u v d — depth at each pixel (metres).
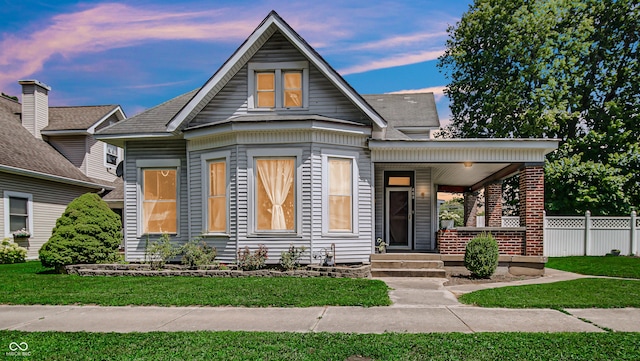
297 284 10.02
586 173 22.77
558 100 25.22
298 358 5.18
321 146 12.27
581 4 26.08
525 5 25.78
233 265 12.08
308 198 12.05
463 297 8.82
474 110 29.39
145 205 13.99
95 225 12.94
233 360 5.12
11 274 12.19
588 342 5.79
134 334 6.29
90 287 9.88
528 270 12.45
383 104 20.75
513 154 12.88
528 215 12.67
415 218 16.09
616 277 12.60
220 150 12.61
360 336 6.07
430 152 13.05
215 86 12.88
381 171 15.97
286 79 13.36
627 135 24.19
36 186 19.08
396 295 9.22
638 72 25.86
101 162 24.78
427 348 5.52
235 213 12.20
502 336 6.07
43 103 23.41
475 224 21.38
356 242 12.67
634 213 18.80
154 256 13.31
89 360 5.18
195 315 7.54
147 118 14.48
